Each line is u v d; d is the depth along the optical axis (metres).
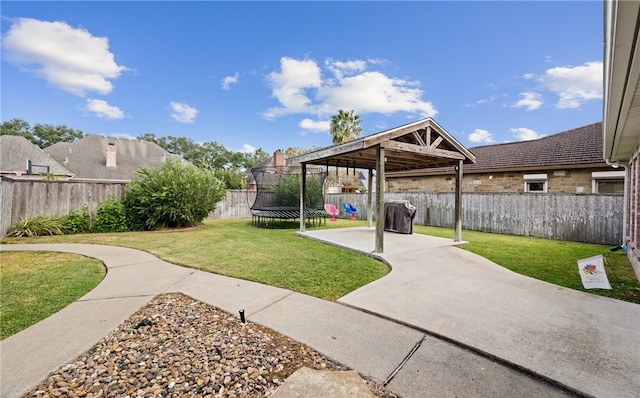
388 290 3.50
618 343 2.27
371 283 3.77
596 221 7.30
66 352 2.09
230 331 2.47
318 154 7.10
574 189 9.73
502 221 8.98
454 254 5.55
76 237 7.48
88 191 8.79
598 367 1.96
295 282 3.81
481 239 7.70
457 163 7.09
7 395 1.66
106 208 8.57
